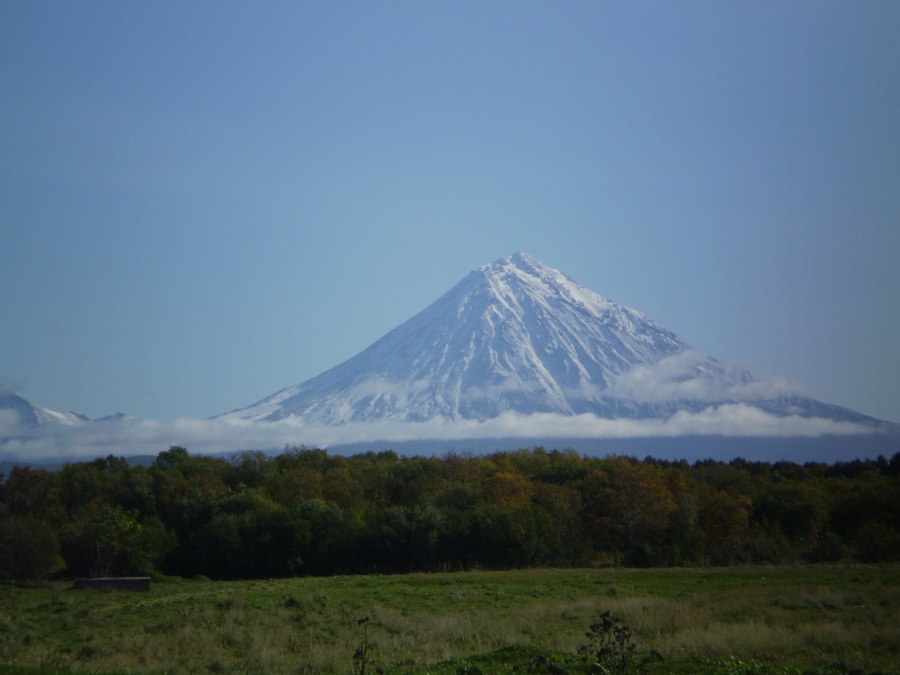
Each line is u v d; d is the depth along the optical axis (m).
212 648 29.34
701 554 72.19
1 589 55.53
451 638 30.89
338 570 73.00
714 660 23.70
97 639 31.69
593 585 51.16
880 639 27.09
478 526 73.00
